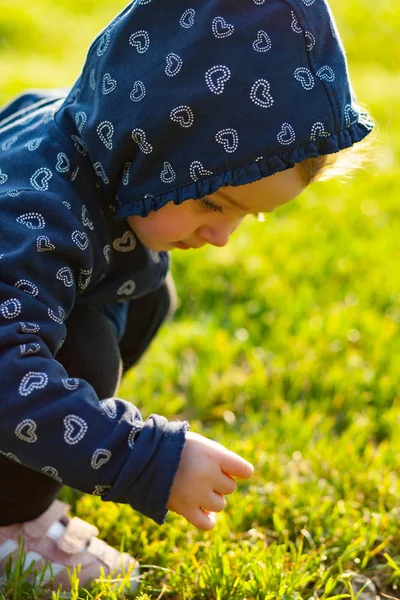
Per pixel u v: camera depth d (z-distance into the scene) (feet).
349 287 10.12
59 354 5.17
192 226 5.18
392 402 7.93
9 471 5.02
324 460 6.83
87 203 5.04
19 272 4.50
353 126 5.03
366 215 12.98
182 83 4.75
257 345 8.88
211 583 5.31
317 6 4.91
